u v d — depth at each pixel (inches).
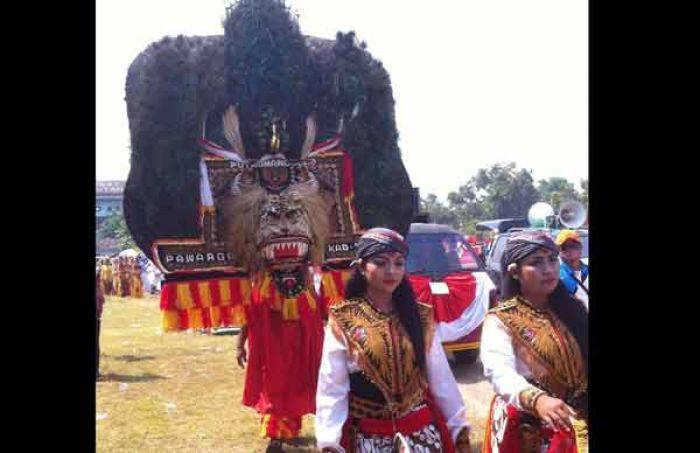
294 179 221.0
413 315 132.9
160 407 284.7
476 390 308.2
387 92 233.3
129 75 211.3
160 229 212.5
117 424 255.8
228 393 313.3
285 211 214.4
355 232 228.8
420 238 373.7
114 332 583.5
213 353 443.5
